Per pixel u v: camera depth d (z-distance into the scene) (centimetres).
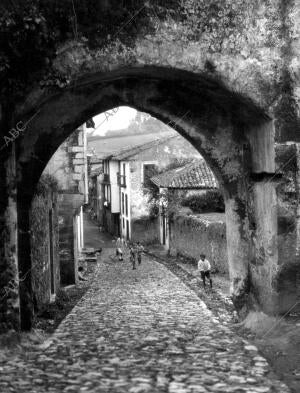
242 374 716
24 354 828
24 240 1076
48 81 903
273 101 991
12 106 891
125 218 4469
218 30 967
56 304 1507
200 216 2809
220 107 1125
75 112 1127
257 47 982
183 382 677
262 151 1051
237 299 1158
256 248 1094
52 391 632
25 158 1102
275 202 1005
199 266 1873
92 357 809
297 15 982
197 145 1162
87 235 5112
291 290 1006
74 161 2131
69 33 912
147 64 949
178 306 1419
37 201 1364
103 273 2595
